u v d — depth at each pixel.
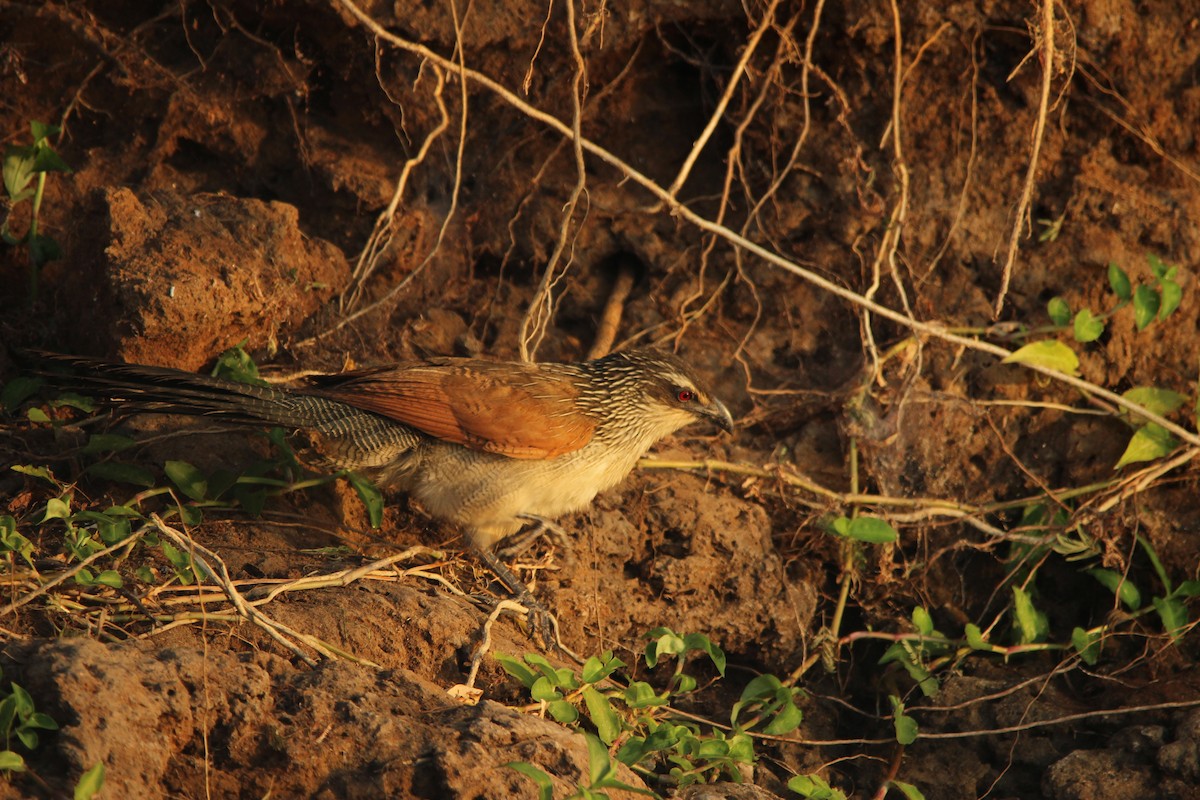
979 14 11.37
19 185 10.58
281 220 10.74
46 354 8.71
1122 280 10.83
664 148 12.34
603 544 10.29
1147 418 10.95
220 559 7.84
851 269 11.93
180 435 9.73
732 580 10.52
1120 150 11.82
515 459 9.36
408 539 10.19
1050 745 9.85
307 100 11.88
